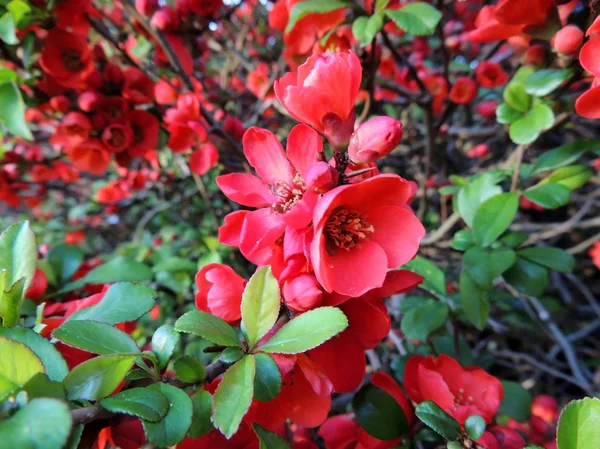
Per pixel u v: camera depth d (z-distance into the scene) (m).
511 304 0.49
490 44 0.44
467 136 0.52
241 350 0.13
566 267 0.24
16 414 0.09
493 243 0.25
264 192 0.16
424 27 0.21
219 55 0.65
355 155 0.14
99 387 0.11
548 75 0.21
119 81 0.30
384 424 0.17
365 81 0.28
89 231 0.68
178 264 0.30
